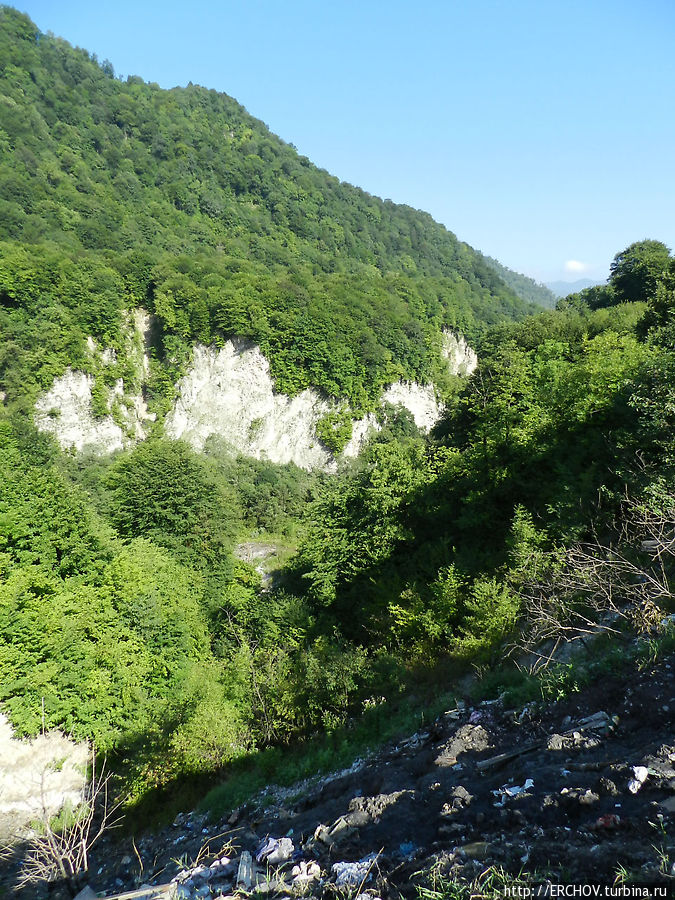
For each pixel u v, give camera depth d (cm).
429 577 2077
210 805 1295
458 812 555
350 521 2647
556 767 579
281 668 1764
